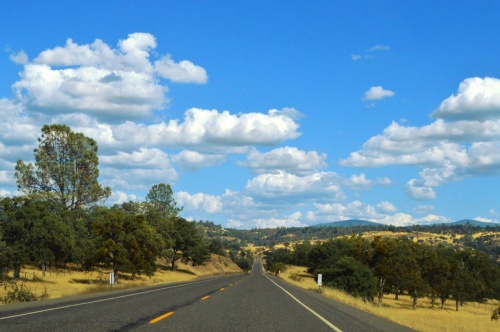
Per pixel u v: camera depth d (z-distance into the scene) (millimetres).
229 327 11719
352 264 79250
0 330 10336
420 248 91750
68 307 16984
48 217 60469
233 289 33812
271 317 14734
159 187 127562
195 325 11922
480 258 116438
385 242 84438
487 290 113438
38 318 12984
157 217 114000
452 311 88375
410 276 79375
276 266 164625
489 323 53812
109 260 63219
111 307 17000
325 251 141625
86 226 79188
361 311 21703
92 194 76938
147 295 25391
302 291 39031
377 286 82500
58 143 76125
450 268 95312
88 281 68438
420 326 16406
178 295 25391
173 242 115250
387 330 13266
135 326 11359
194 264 125625
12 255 52000
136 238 65562
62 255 62312
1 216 58844
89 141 78000
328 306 22500
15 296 25109
